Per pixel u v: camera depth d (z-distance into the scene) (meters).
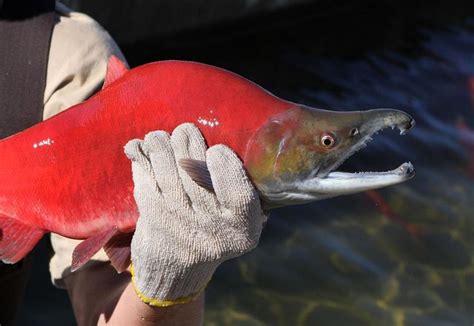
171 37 7.94
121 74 2.17
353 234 6.20
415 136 7.40
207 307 5.33
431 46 8.98
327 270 5.80
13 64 2.56
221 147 1.95
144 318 2.20
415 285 5.71
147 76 2.05
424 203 6.59
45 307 5.20
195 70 2.03
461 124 7.58
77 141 2.10
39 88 2.56
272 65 8.28
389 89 8.10
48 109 2.57
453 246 6.10
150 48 7.82
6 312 2.76
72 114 2.12
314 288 5.62
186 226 1.98
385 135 7.41
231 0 8.23
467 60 8.72
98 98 2.10
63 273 2.61
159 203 1.98
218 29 8.23
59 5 2.77
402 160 7.05
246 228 1.99
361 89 8.07
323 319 5.34
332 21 9.02
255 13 8.45
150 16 7.71
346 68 8.43
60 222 2.15
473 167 6.97
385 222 6.36
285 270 5.76
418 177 6.88
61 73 2.58
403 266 5.89
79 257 2.07
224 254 2.01
